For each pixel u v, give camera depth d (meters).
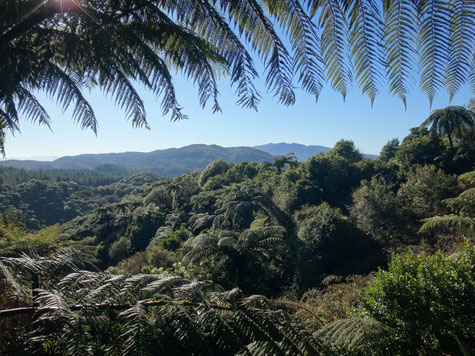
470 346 2.56
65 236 6.29
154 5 1.55
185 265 9.99
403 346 2.64
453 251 6.42
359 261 10.70
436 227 5.96
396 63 0.88
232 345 1.43
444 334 2.68
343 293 4.80
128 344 1.37
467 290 2.64
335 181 21.59
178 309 1.53
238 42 1.42
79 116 1.90
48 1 1.37
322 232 11.55
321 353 1.65
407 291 2.87
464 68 0.84
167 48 1.74
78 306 1.58
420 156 18.78
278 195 19.64
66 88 1.80
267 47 1.23
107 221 26.56
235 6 1.21
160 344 1.36
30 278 1.69
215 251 9.87
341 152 31.86
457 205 6.65
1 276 1.60
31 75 1.71
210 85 1.73
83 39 1.61
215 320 1.55
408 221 11.59
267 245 9.87
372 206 12.45
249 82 1.44
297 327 1.69
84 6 1.47
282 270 11.47
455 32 0.80
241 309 1.71
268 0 1.06
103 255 20.78
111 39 1.62
